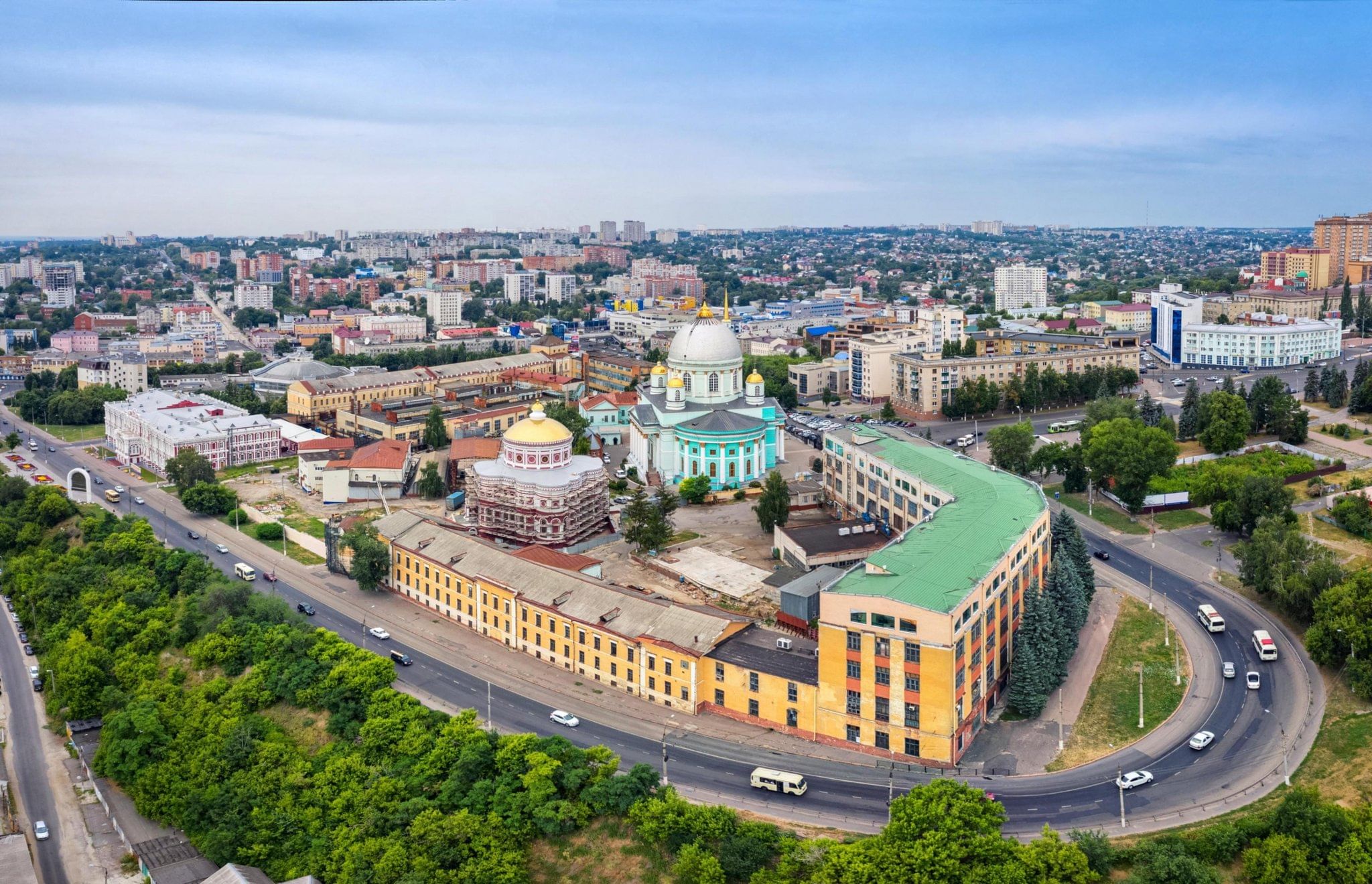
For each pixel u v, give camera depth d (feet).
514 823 633.61
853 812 630.74
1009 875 540.93
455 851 620.08
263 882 645.51
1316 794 609.01
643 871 607.78
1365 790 622.13
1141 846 572.51
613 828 632.79
